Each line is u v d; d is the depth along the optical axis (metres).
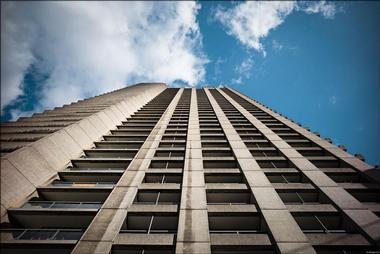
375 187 14.88
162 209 12.80
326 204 13.25
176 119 31.28
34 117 28.53
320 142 21.77
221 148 20.64
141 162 17.97
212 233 11.62
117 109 32.03
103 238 10.70
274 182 16.39
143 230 12.05
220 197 14.48
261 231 11.73
